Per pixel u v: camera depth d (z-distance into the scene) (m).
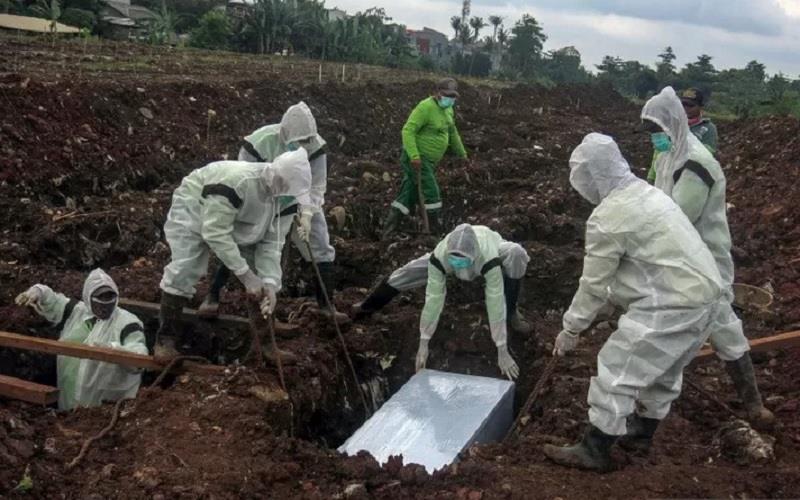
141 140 11.23
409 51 36.31
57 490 4.29
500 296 6.12
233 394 5.34
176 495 4.23
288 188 5.34
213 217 5.32
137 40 28.33
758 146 14.43
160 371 5.73
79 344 5.64
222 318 6.51
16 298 6.39
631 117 24.94
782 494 4.53
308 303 7.23
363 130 16.17
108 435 4.83
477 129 17.58
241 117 13.66
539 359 6.58
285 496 4.41
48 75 13.07
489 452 5.02
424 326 6.28
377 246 9.05
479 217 10.54
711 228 5.51
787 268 8.33
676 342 4.43
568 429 5.25
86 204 9.22
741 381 5.23
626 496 4.45
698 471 4.75
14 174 8.98
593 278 4.55
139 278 7.50
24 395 5.17
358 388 6.63
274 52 29.81
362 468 4.68
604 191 4.56
